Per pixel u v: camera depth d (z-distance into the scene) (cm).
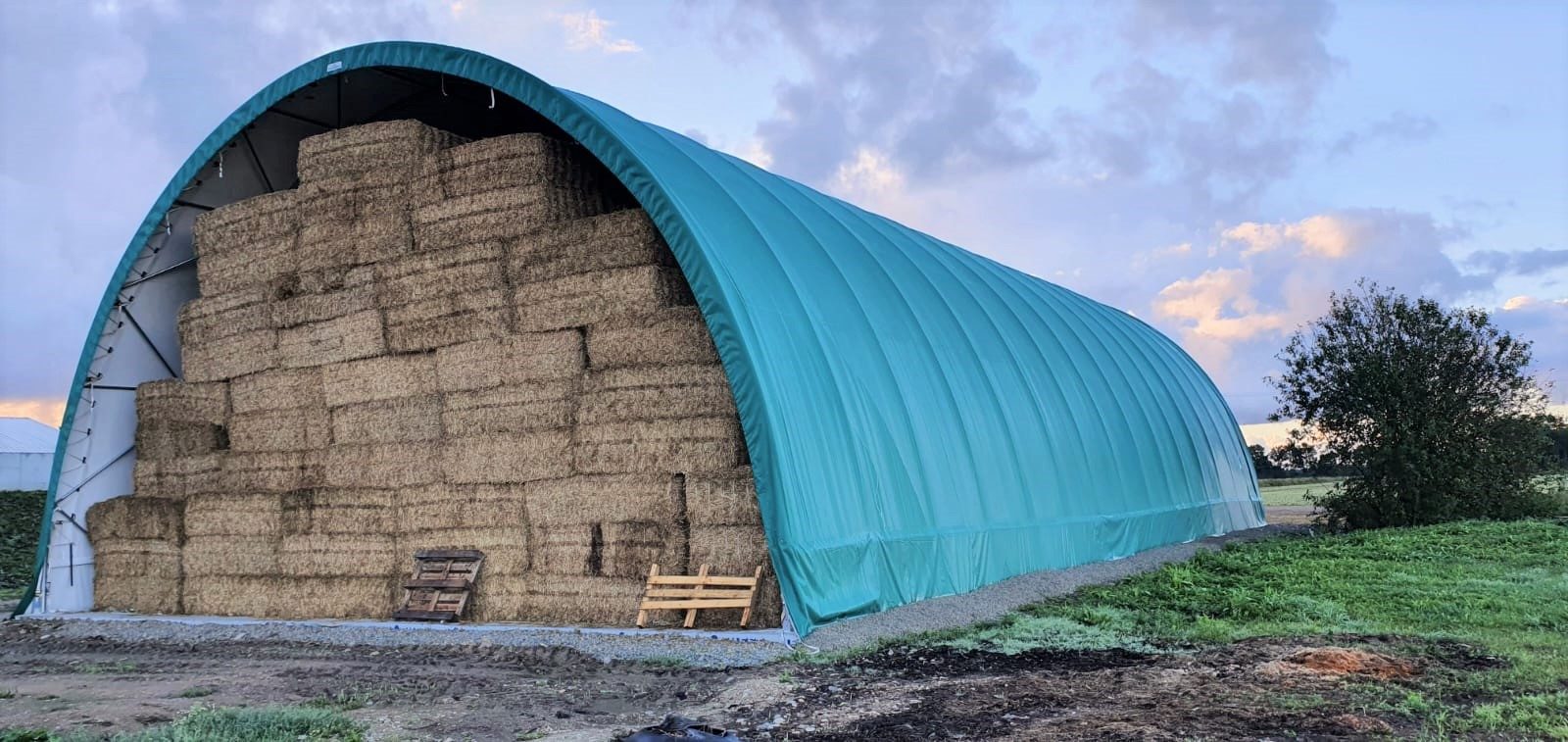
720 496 1280
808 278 1516
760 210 1596
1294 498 4881
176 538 1653
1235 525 2916
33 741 795
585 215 1498
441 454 1455
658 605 1267
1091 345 2438
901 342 1623
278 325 1623
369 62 1578
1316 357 2742
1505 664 905
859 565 1299
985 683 923
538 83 1425
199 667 1209
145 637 1462
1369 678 852
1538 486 2720
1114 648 1093
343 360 1558
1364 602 1361
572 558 1358
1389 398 2625
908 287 1803
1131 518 2136
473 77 1481
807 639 1158
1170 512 2367
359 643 1310
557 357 1398
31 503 3091
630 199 1605
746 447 1305
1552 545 1912
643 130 1565
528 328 1420
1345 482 2764
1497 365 2648
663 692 966
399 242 1523
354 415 1543
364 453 1512
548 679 1041
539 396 1402
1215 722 724
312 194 1603
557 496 1375
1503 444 2642
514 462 1404
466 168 1477
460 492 1439
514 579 1395
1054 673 959
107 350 1789
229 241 1691
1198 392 3031
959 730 758
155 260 1816
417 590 1437
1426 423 2600
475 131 1941
